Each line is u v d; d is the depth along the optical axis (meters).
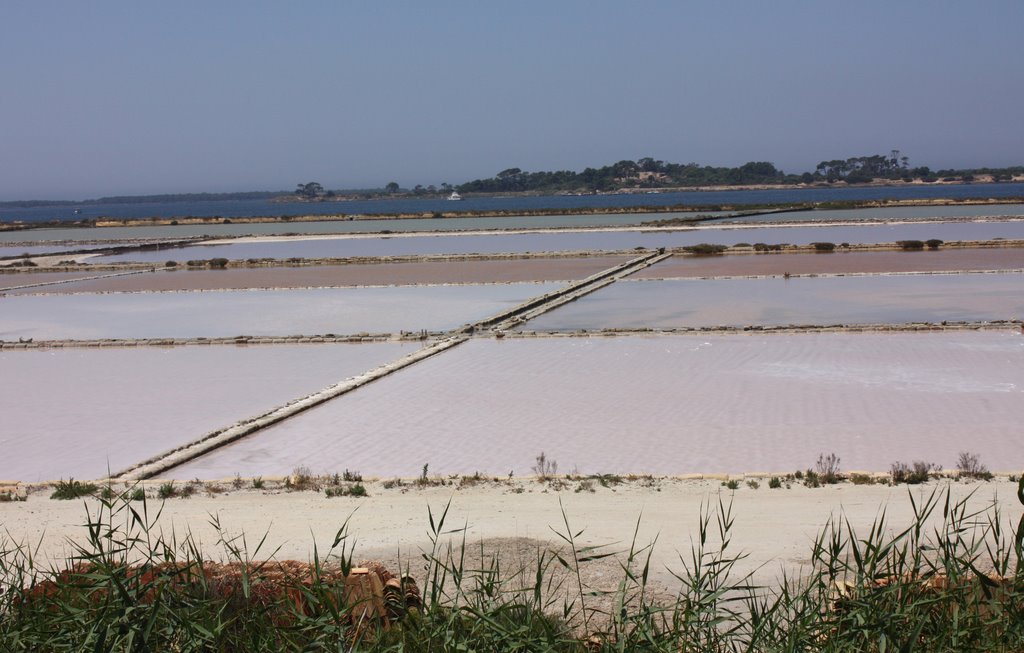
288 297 30.09
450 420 14.27
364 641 4.74
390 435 13.59
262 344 21.67
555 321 23.33
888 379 15.70
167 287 34.09
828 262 34.44
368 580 5.95
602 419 13.93
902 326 19.98
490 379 16.92
